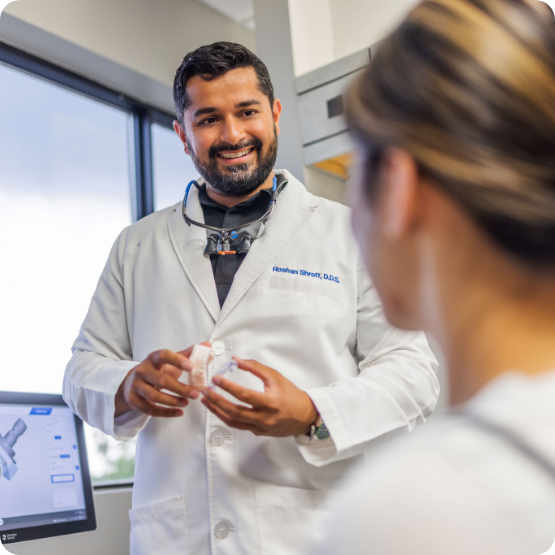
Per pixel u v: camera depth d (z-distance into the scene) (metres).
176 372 1.16
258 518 1.20
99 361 1.45
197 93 1.56
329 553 0.26
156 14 3.05
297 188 1.62
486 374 0.31
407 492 0.25
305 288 1.40
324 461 1.16
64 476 1.95
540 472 0.25
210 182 1.57
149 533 1.26
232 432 1.28
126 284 1.55
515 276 0.31
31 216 2.49
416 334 1.41
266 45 2.89
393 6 2.97
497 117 0.30
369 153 0.36
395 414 1.20
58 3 2.58
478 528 0.24
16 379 2.26
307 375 1.32
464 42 0.31
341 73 2.61
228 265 1.47
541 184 0.30
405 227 0.34
